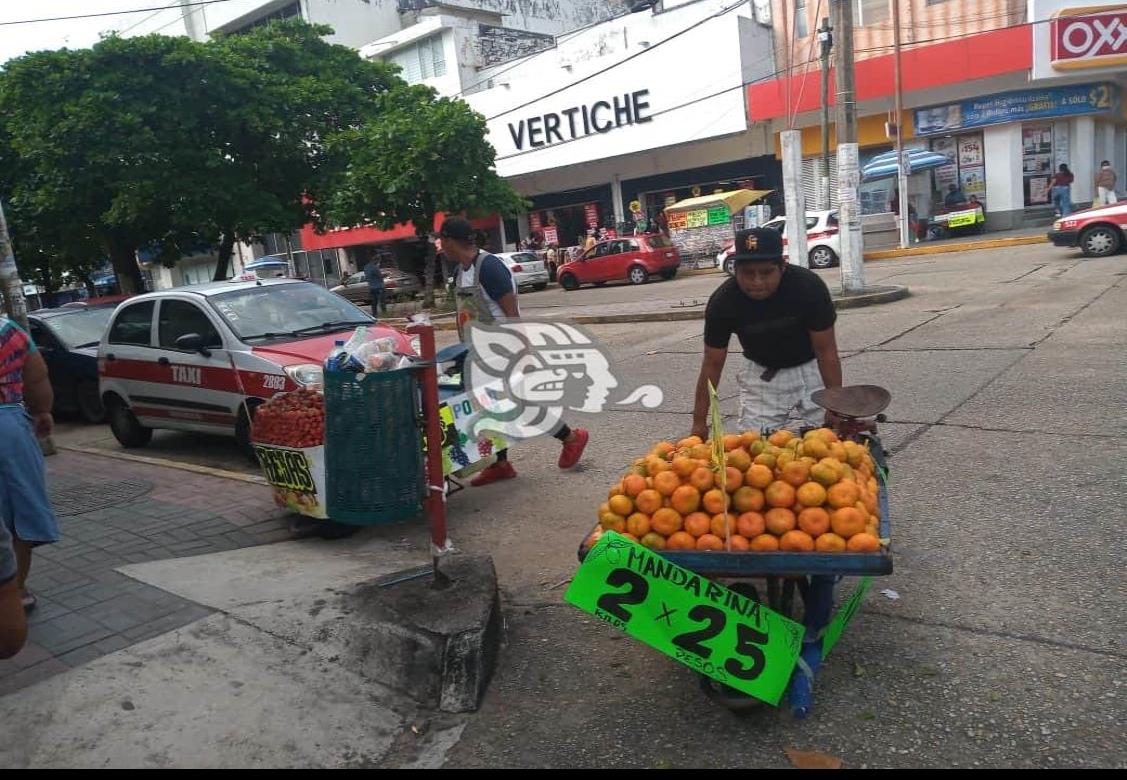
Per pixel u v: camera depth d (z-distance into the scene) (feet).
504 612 13.38
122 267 73.82
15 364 11.75
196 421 24.98
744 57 85.92
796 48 87.86
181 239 74.28
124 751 9.82
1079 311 33.42
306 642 11.96
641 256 78.02
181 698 10.78
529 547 16.02
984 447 18.39
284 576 14.47
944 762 8.91
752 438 10.18
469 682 10.96
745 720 10.00
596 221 105.50
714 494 9.61
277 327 24.38
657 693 10.82
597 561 9.74
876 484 10.33
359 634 11.89
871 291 44.75
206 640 12.05
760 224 82.02
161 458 26.61
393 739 10.40
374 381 13.11
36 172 61.46
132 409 27.04
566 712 10.61
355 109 71.20
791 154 45.34
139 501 19.93
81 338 34.99
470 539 16.69
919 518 15.06
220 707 10.64
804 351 12.42
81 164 59.52
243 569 14.88
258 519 18.17
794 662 9.53
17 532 11.73
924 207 81.92
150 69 59.62
